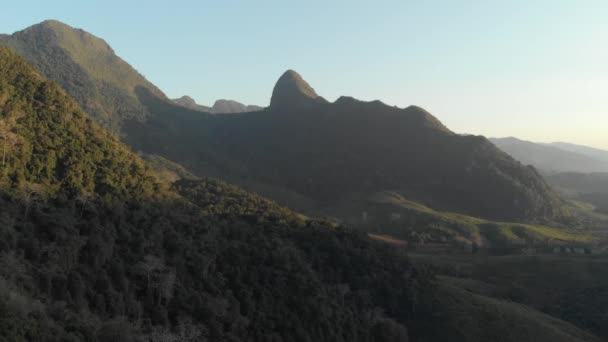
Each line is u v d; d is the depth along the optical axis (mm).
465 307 75875
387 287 75875
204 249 60875
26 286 40531
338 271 74812
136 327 44094
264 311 57500
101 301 45125
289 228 81312
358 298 71000
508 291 100000
